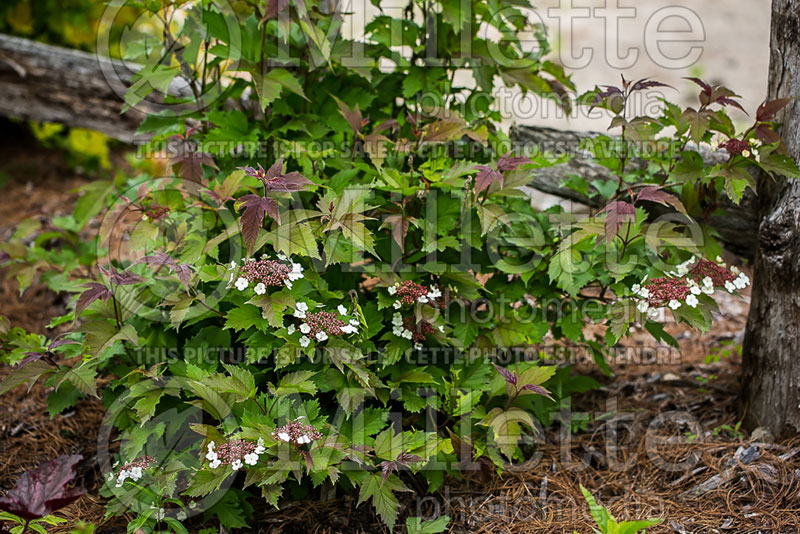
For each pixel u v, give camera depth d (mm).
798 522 2262
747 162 2465
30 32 4656
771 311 2617
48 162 4844
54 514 2387
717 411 2887
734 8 7164
